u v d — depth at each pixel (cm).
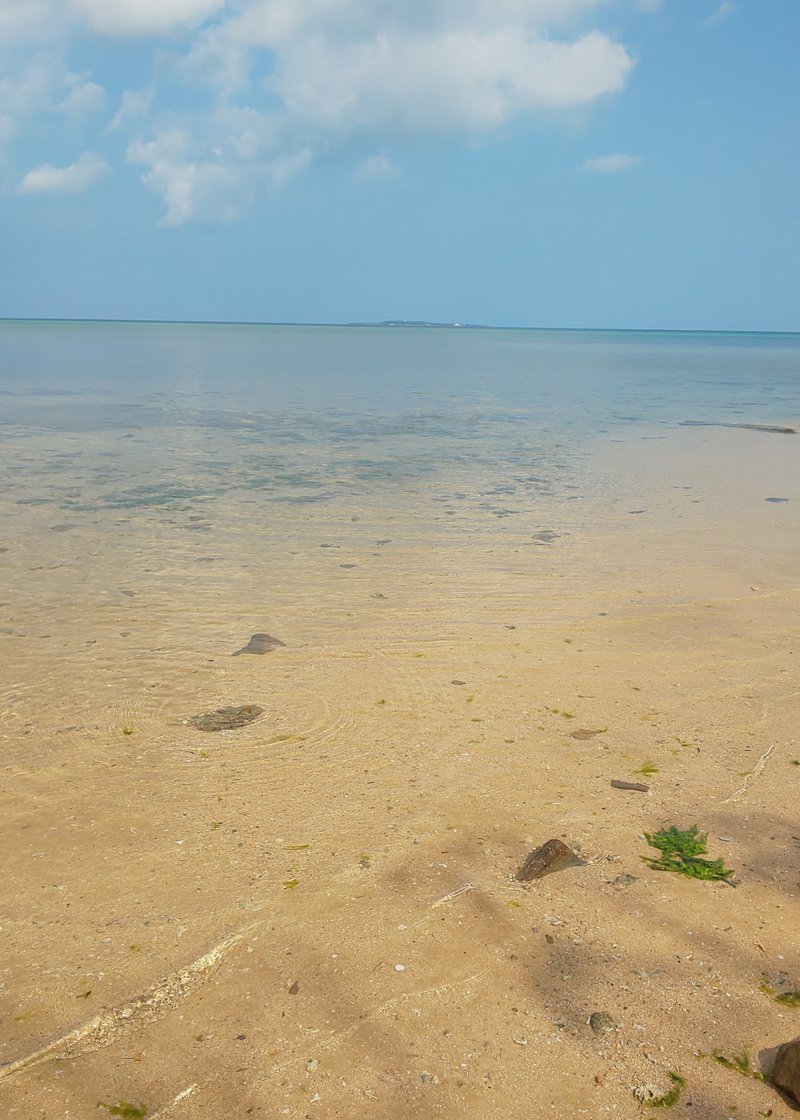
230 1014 304
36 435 1720
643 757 491
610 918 352
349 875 381
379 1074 278
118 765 482
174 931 346
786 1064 270
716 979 318
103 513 1067
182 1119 262
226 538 962
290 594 775
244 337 10088
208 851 401
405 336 13350
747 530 1016
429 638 675
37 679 592
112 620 706
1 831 418
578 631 692
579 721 537
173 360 4619
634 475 1377
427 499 1177
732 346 11356
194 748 502
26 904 363
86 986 316
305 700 565
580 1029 296
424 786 459
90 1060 285
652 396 2902
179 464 1423
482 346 8506
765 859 393
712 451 1638
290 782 464
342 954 332
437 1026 297
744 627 701
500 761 486
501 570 852
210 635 677
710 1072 277
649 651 651
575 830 418
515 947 336
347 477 1331
